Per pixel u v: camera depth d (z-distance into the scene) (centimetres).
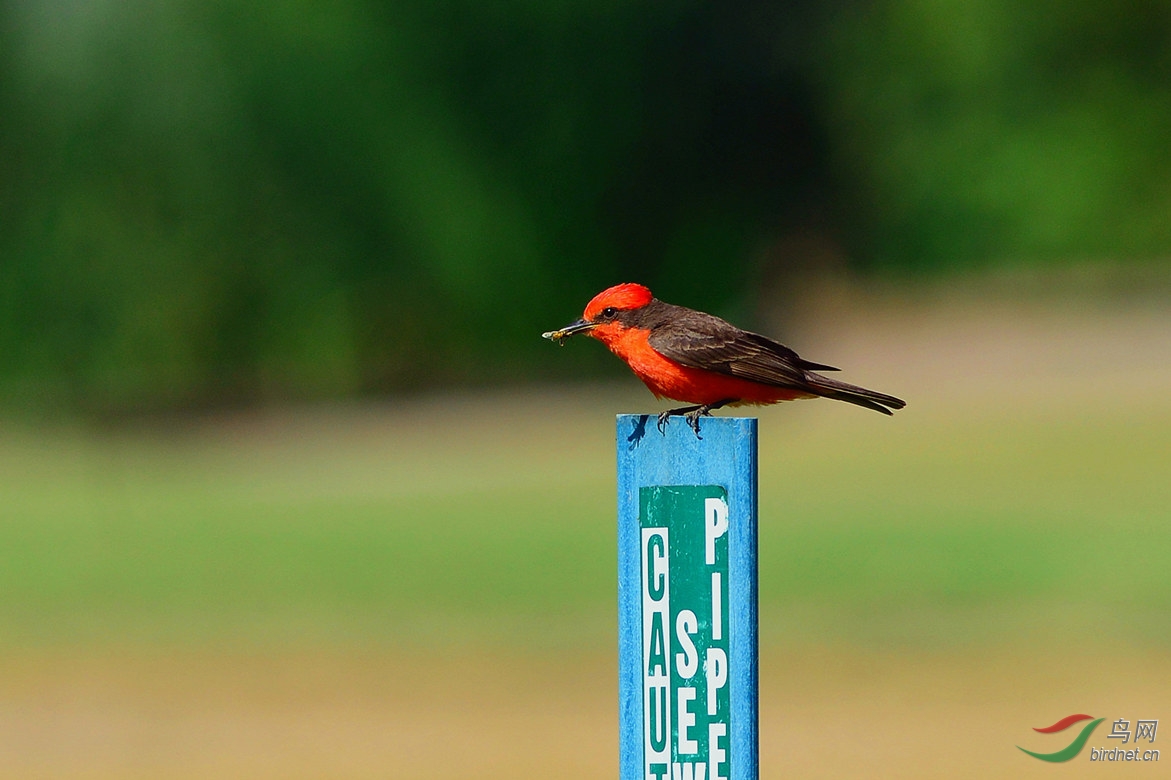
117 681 1404
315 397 4266
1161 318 3491
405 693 1333
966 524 1967
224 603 1731
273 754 1155
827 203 4819
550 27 4419
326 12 4247
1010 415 2723
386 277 4312
